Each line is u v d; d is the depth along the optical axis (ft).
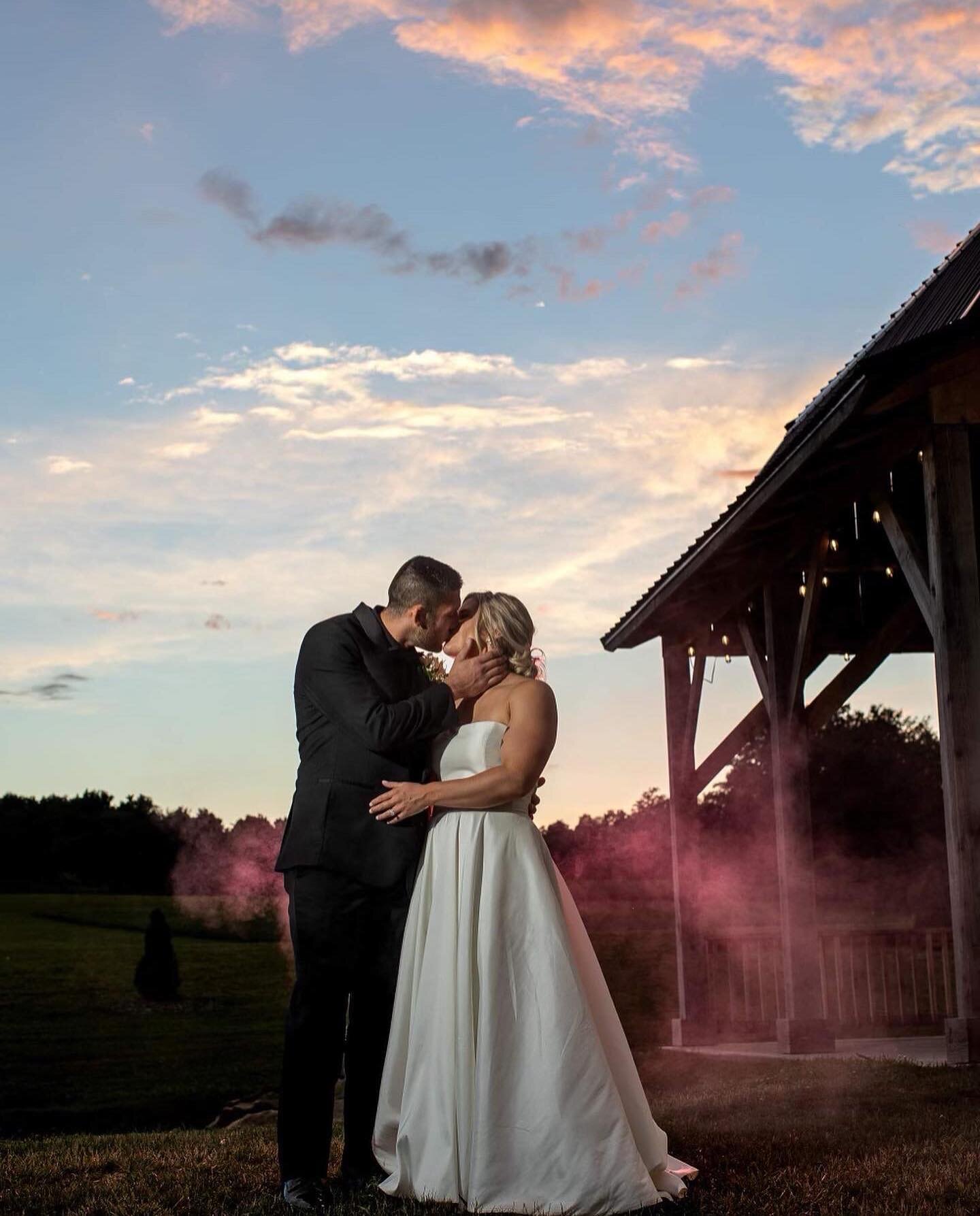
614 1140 12.85
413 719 13.92
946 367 27.17
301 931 13.92
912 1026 39.58
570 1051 13.05
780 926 41.52
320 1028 13.87
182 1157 17.38
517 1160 12.85
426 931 14.02
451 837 13.98
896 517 29.48
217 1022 71.41
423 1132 13.33
